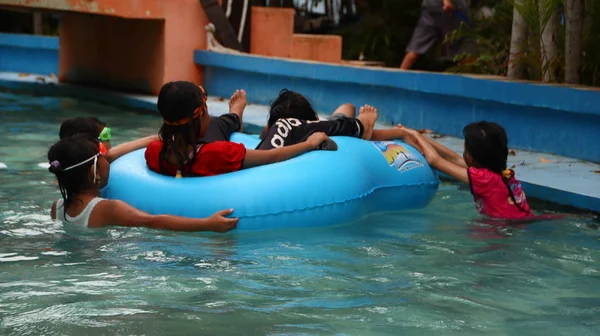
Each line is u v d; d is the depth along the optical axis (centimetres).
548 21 1136
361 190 738
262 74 1489
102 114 1412
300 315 491
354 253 634
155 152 711
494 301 525
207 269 580
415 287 551
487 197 764
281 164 715
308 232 693
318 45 1711
